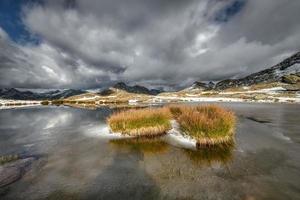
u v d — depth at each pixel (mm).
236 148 9938
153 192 5688
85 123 20375
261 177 6547
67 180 6516
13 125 20266
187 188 5875
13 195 5613
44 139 12969
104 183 6273
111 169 7422
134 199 5359
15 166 7836
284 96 119188
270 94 139000
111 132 14039
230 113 13633
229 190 5719
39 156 9172
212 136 10312
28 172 7199
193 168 7383
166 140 11555
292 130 14914
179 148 10008
